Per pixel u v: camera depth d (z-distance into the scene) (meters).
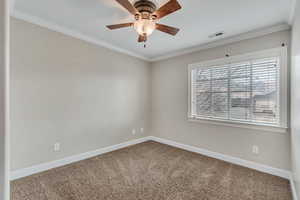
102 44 3.00
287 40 2.15
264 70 2.38
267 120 2.36
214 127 2.94
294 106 1.75
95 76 2.92
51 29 2.33
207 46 2.99
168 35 2.63
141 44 3.08
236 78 2.67
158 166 2.56
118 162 2.69
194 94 3.29
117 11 1.99
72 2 1.81
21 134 2.11
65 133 2.53
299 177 1.49
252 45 2.46
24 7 1.91
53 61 2.37
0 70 0.56
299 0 1.43
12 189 1.87
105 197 1.78
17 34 2.04
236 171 2.39
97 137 2.98
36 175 2.19
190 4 1.79
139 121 3.84
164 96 3.82
